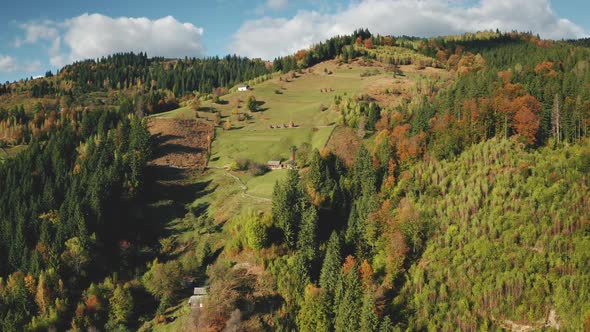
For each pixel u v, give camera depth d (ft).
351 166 506.89
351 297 337.72
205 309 347.56
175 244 475.31
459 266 354.54
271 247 408.05
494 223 372.58
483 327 319.06
